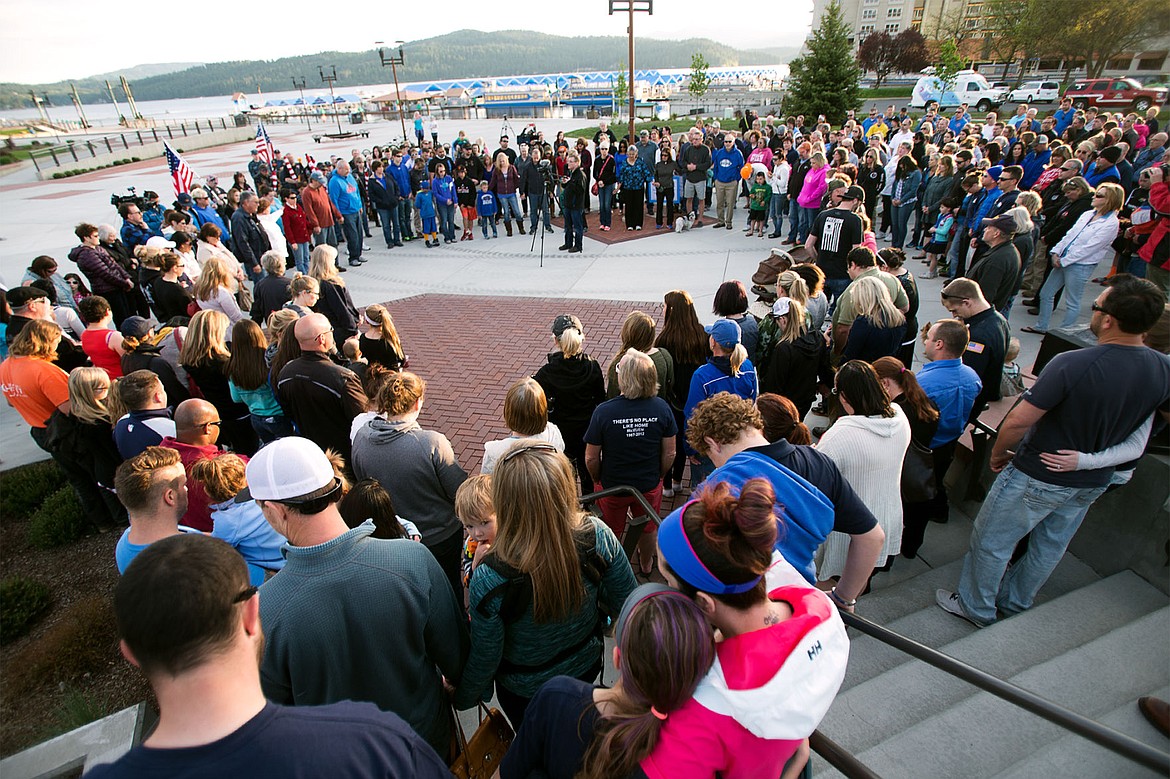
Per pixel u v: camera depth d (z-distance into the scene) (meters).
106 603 4.29
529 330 8.19
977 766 2.33
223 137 42.00
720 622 1.36
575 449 4.35
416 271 11.20
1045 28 35.81
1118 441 2.62
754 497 1.28
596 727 1.32
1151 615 2.82
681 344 4.46
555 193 13.64
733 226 13.01
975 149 11.31
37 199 21.58
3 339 6.55
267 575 2.77
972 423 4.08
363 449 3.07
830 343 5.16
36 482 5.54
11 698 3.75
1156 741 2.24
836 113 27.70
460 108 63.03
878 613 3.43
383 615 1.74
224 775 1.00
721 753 1.19
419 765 1.21
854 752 2.53
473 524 2.28
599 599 2.19
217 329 4.68
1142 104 17.41
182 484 2.64
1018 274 5.52
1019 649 2.91
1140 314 2.35
